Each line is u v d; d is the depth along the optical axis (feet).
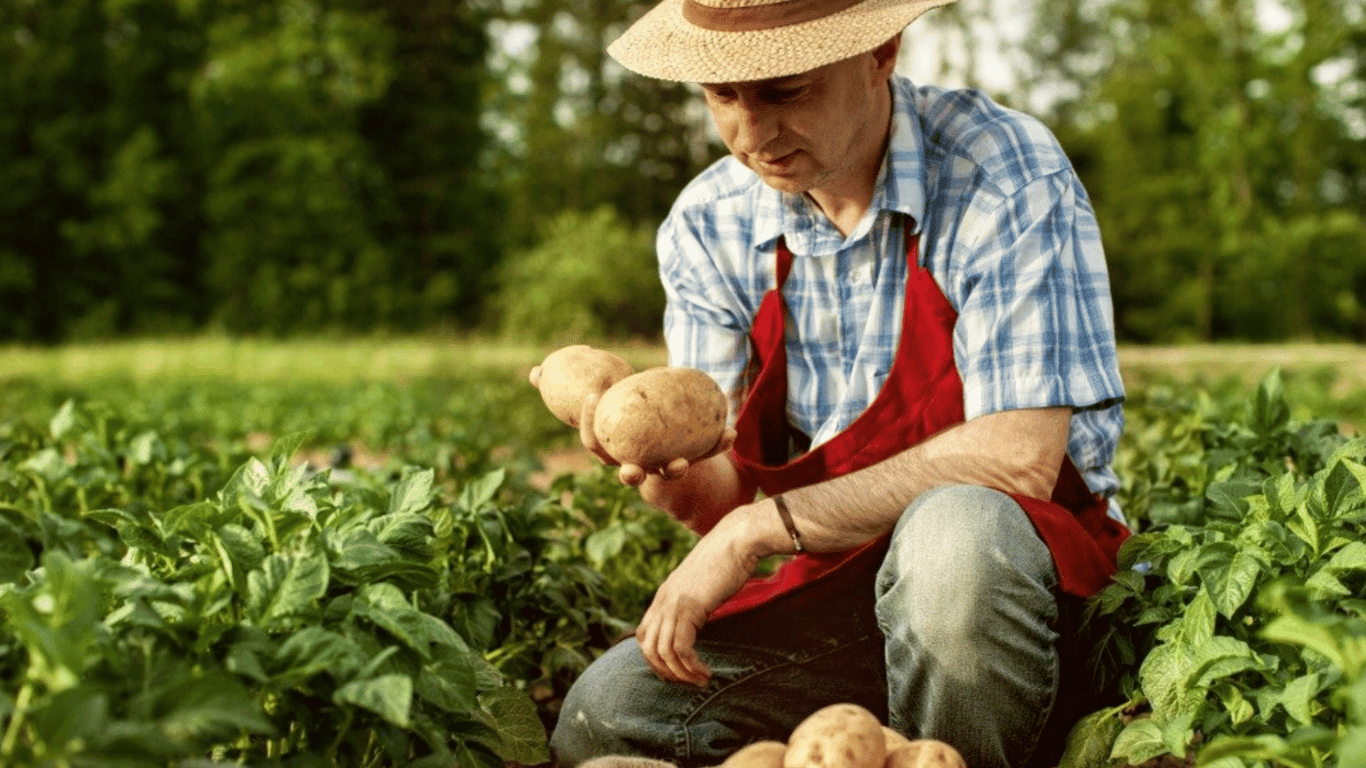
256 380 65.51
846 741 6.74
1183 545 8.96
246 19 135.23
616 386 9.04
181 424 28.76
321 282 134.00
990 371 9.32
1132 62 160.97
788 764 6.84
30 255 133.80
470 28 151.12
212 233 136.67
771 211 10.61
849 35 8.79
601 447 9.11
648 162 168.76
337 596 7.72
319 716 7.39
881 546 9.48
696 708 10.00
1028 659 8.66
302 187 134.62
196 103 133.80
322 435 43.37
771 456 11.03
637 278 107.76
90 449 14.92
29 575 8.30
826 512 9.20
